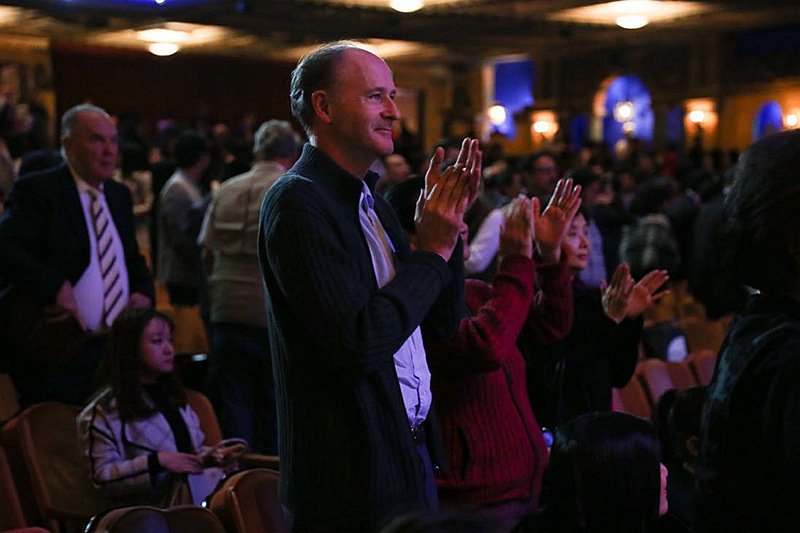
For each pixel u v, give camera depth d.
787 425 1.90
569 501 2.31
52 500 4.04
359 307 2.27
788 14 19.72
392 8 17.70
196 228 7.07
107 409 4.08
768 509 1.97
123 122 21.06
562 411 3.83
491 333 2.88
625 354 3.95
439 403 3.14
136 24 20.78
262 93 27.47
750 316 2.08
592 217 7.05
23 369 4.60
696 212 10.56
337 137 2.46
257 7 17.20
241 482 3.07
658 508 2.33
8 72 24.11
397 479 2.38
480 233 5.68
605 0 17.78
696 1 18.17
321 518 2.39
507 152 28.00
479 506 3.08
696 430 3.23
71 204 4.71
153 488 4.01
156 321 4.15
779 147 2.06
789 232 2.01
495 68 28.92
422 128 29.16
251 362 5.59
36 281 4.50
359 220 2.46
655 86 23.88
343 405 2.38
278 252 2.33
